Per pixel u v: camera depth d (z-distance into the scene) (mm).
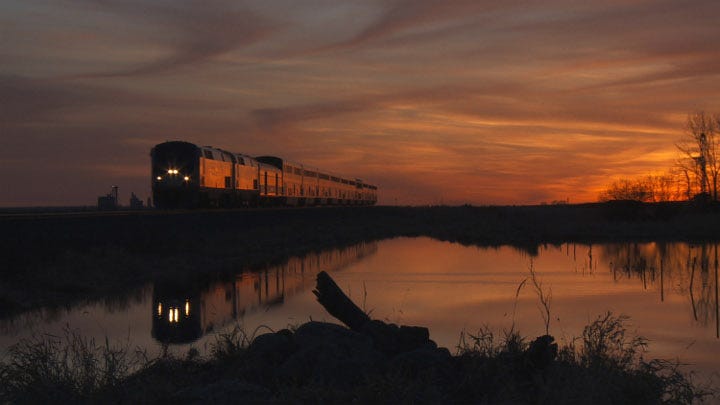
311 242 44781
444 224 67062
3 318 15984
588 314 17484
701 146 69062
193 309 17422
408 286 23297
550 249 42750
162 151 39719
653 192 69500
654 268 31062
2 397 8023
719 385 10273
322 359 8203
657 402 8172
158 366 9219
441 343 12867
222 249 33531
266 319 15719
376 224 65250
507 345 9312
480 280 25281
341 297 9805
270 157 63375
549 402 7520
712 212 67438
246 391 7496
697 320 16844
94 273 22094
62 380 8375
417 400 7508
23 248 21641
